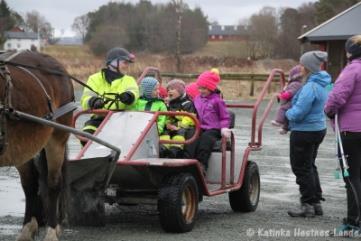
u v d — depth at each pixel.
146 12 60.50
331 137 16.08
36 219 6.12
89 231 6.40
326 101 6.60
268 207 7.88
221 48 60.88
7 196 8.14
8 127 5.20
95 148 6.37
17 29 69.94
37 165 6.10
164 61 41.81
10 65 5.59
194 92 8.22
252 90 31.05
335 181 9.82
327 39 27.06
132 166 6.14
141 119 6.60
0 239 6.02
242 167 7.30
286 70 43.88
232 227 6.67
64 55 52.31
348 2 50.44
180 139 6.79
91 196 6.08
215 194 6.70
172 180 6.23
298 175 7.28
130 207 7.83
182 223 6.23
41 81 5.84
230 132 6.95
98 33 56.47
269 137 15.88
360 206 6.28
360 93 6.17
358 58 6.27
